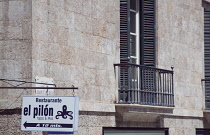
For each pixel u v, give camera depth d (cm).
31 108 1627
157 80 2197
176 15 2406
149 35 2233
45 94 1747
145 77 2130
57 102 1616
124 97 2028
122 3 2106
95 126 1930
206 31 2625
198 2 2583
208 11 2630
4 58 1742
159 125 2255
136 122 2134
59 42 1812
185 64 2452
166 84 2264
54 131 1627
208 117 2567
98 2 1988
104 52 2002
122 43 2095
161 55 2283
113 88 2030
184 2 2472
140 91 2070
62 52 1822
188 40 2486
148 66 2211
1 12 1755
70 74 1847
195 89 2516
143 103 2062
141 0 2227
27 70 1717
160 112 2186
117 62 2061
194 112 2483
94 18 1964
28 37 1722
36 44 1730
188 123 2453
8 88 1658
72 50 1862
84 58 1911
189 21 2503
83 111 1875
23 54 1723
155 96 2170
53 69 1783
